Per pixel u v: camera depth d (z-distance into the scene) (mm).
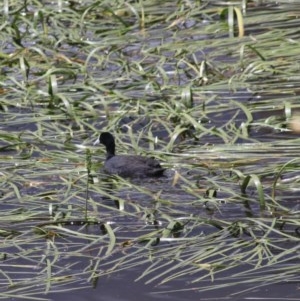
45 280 21547
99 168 27016
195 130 29516
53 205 24906
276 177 24469
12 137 29047
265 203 24453
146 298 20703
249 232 23141
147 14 40969
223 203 24719
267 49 35656
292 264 21719
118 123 30156
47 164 27312
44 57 35469
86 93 32562
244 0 40844
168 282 21281
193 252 22375
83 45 37625
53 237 23406
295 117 29641
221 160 27125
